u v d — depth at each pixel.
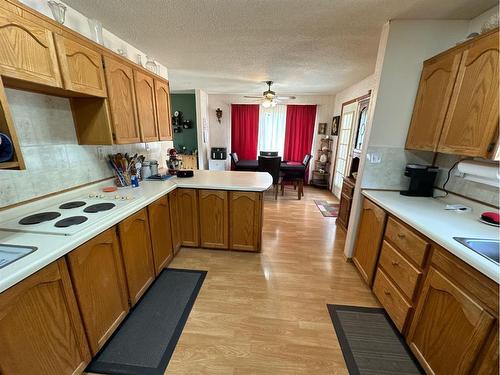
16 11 1.03
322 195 5.20
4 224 1.27
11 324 0.88
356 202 2.33
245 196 2.42
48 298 1.03
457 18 1.81
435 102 1.72
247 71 3.51
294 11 1.73
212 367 1.36
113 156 2.17
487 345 0.94
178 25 1.97
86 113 1.70
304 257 2.57
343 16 1.80
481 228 1.34
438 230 1.29
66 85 1.31
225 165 6.20
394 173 2.19
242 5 1.65
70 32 1.32
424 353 1.30
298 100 5.78
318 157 6.01
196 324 1.65
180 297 1.92
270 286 2.07
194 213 2.54
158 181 2.49
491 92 1.28
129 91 1.91
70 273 1.14
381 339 1.56
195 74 3.73
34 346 0.98
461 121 1.49
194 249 2.68
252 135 6.18
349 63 3.01
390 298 1.66
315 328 1.64
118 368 1.34
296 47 2.48
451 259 1.14
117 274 1.50
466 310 1.03
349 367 1.38
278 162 4.60
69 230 1.21
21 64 1.06
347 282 2.14
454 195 1.85
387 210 1.76
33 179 1.45
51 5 1.32
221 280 2.14
